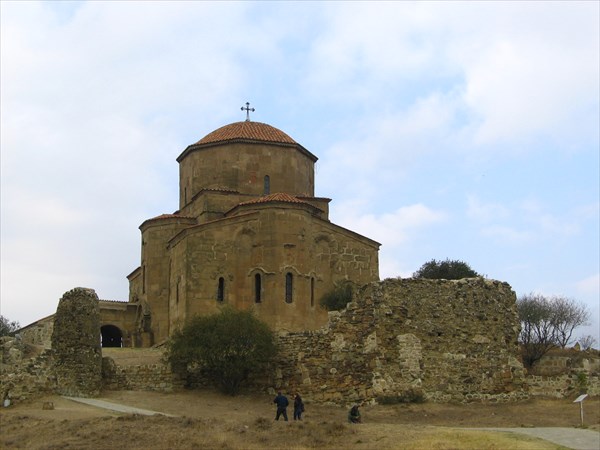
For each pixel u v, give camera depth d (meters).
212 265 54.94
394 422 33.00
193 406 36.81
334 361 38.31
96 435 28.31
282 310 54.09
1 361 36.53
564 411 35.38
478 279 40.09
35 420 31.52
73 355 38.69
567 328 64.12
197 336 40.75
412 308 38.16
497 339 39.44
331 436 28.19
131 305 65.75
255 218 55.75
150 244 61.75
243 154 62.62
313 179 66.25
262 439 27.77
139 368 41.19
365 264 59.03
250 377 40.59
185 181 65.19
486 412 35.50
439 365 37.84
